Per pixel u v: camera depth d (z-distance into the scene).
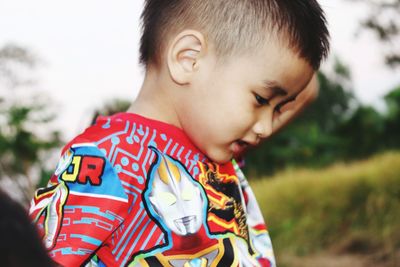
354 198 8.05
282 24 1.42
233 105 1.41
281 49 1.41
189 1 1.47
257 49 1.41
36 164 10.07
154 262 1.36
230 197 1.55
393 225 7.64
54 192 1.32
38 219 1.29
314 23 1.46
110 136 1.38
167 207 1.39
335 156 15.02
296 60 1.43
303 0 1.46
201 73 1.43
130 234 1.35
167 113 1.48
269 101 1.45
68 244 1.26
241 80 1.41
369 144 15.19
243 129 1.43
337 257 7.58
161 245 1.37
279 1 1.44
